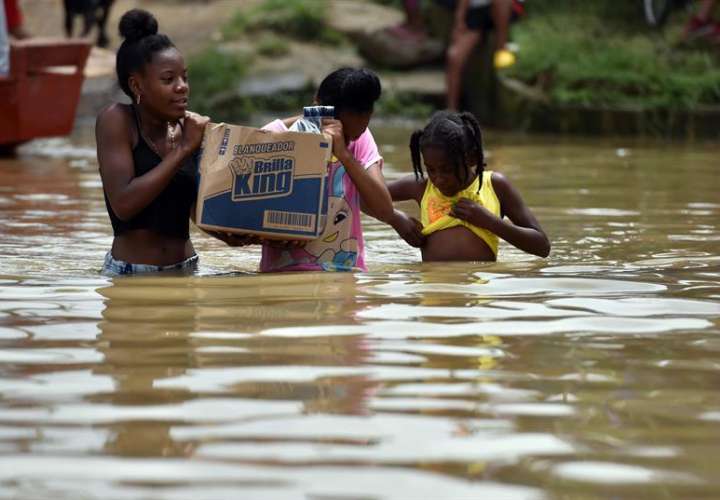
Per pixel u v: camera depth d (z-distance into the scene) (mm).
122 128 16578
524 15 55625
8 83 32906
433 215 17844
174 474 7602
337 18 58438
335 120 16219
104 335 11555
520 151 37500
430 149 17312
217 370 10164
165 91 16172
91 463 7816
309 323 12094
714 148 39000
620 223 21656
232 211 15555
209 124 15828
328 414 8891
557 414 8945
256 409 9008
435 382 9828
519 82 48219
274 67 53500
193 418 8773
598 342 11352
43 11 64062
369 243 20031
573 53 48344
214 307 13008
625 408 9133
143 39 16312
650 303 13266
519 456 7969
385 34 54406
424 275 15438
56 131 34375
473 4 47844
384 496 7215
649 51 48125
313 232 15742
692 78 44938
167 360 10539
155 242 16656
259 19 57625
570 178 29625
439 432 8477
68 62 34438
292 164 15625
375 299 13484
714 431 8562
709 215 22719
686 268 16031
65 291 14102
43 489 7340
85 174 29938
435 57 54469
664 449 8148
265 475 7574
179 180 16703
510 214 18109
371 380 9875
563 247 18672
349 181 16594
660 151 37688
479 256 17594
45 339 11375
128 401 9234
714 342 11375
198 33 59500
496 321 12250
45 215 22531
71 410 8992
